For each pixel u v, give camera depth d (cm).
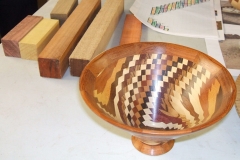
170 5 105
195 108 54
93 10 94
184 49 56
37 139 55
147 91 59
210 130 58
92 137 56
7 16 139
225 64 76
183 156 53
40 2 152
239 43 86
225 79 50
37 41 76
